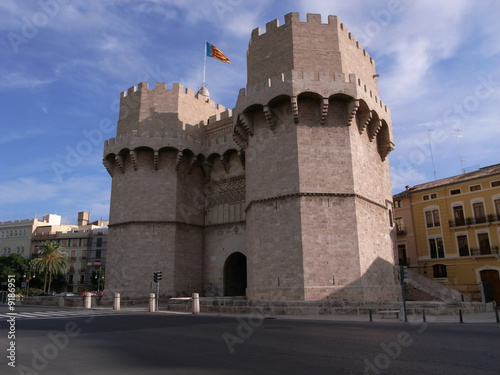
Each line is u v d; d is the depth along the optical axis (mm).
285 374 8195
